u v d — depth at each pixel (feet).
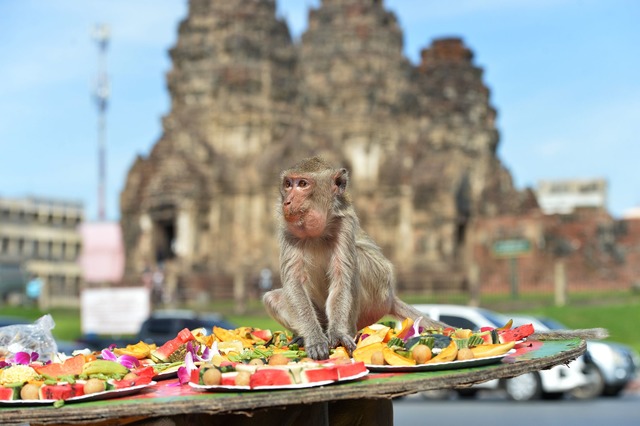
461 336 16.87
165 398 12.58
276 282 176.04
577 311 122.11
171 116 205.05
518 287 156.04
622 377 70.69
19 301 201.05
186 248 190.08
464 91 244.01
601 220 207.92
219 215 191.21
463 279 178.60
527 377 68.80
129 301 88.17
